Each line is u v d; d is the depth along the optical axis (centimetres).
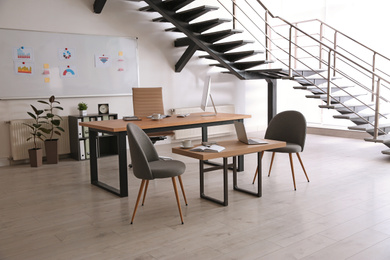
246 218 344
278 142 398
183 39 707
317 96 621
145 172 327
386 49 703
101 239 304
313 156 607
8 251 285
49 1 593
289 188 436
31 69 585
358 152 633
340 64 772
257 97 886
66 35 612
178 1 588
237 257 269
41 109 598
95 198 411
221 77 817
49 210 375
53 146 575
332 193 414
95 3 624
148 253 277
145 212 365
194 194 419
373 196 402
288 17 850
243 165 518
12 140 567
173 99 748
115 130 402
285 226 324
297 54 839
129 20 678
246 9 838
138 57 693
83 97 640
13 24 566
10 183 475
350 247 282
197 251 279
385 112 676
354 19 743
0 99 563
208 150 356
